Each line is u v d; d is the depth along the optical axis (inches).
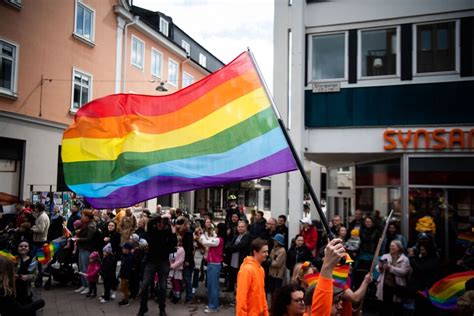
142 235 382.9
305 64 433.4
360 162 498.9
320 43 435.2
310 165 693.3
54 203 558.3
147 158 165.8
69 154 180.2
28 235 363.3
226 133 159.9
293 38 417.4
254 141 154.9
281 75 427.8
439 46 395.5
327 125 419.8
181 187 158.2
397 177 412.8
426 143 384.5
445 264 270.5
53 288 385.1
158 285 319.0
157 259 292.5
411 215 393.1
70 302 337.1
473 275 243.0
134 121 174.9
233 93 163.2
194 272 377.4
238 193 1417.3
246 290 167.6
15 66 614.9
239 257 350.3
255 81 161.6
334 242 93.7
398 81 402.3
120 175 169.0
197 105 168.2
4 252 205.2
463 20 387.5
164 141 167.6
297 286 122.3
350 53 421.1
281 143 151.7
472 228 366.9
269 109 156.4
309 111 426.6
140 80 969.5
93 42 784.3
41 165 663.1
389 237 331.6
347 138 412.2
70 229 452.4
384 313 288.2
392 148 394.3
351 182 542.3
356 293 124.5
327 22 428.5
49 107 679.1
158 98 175.8
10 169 619.2
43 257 371.9
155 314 304.5
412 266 269.6
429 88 392.8
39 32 657.6
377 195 454.6
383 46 414.0
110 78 842.8
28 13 635.5
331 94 422.0
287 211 433.4
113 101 180.2
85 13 768.9
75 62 739.4
